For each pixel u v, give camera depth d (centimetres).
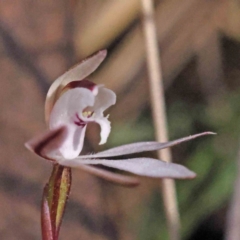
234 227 13
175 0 18
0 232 15
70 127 11
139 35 18
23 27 17
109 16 17
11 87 16
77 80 11
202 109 19
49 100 11
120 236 16
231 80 20
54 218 10
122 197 17
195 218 16
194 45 19
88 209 16
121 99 19
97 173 10
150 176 10
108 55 18
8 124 16
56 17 17
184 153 18
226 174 16
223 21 19
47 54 17
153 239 16
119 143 18
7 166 15
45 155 10
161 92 14
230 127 18
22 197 15
